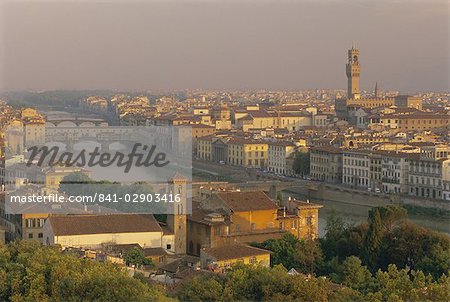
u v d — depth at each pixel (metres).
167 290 197.25
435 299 191.00
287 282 185.75
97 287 179.50
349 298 189.38
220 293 184.38
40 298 189.12
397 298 183.50
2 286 197.00
